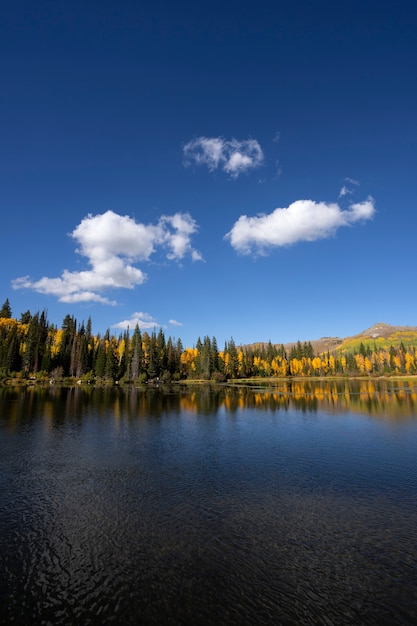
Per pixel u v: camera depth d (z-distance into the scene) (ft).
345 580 38.91
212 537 47.98
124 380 403.13
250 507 57.62
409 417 147.54
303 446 98.12
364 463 82.07
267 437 109.40
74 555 43.42
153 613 33.91
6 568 40.73
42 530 49.62
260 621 32.89
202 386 369.71
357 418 145.89
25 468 76.95
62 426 123.85
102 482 68.74
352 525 51.55
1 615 33.50
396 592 37.04
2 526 50.72
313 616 33.50
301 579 39.06
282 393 267.80
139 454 89.04
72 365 408.26
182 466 79.46
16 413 149.38
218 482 69.26
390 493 63.77
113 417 145.38
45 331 433.89
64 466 78.74
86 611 34.09
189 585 37.96
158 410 168.25
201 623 32.63
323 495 62.85
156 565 41.45
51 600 35.60
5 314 506.89
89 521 52.42
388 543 46.60
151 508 57.00
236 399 222.07
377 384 384.88
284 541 47.03
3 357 349.61
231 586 37.83
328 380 516.73
